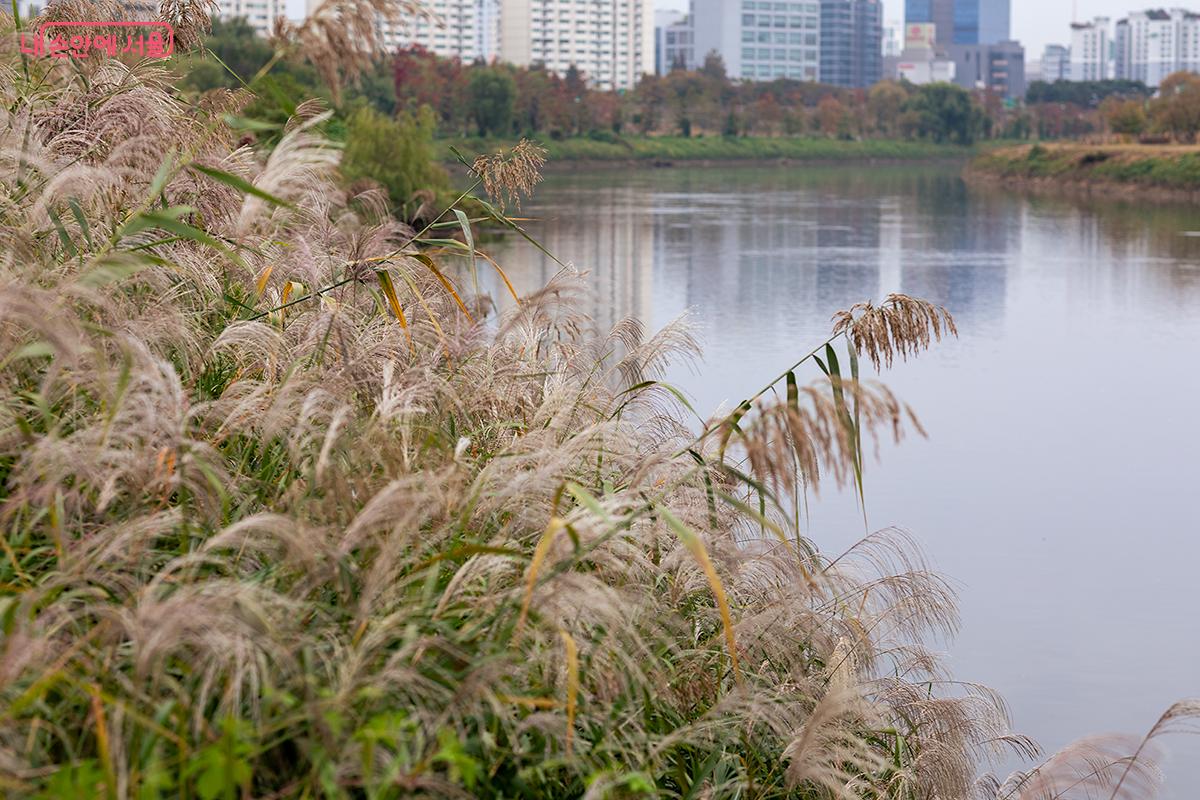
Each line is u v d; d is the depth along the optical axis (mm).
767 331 24750
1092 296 31875
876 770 4305
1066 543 12367
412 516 3184
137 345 3430
